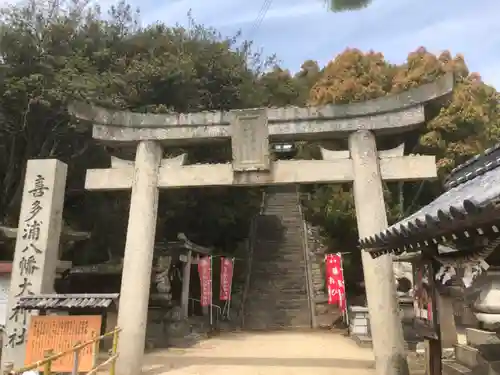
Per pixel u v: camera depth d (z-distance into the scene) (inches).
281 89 1531.7
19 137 720.3
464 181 296.5
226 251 1077.8
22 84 647.1
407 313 602.5
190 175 455.2
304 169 439.2
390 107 434.3
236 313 897.5
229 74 904.9
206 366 471.2
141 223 443.8
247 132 445.4
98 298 388.2
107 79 759.1
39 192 461.4
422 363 453.4
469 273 213.6
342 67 1089.4
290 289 963.3
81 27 898.7
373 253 263.4
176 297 766.5
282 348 612.7
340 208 917.8
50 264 451.2
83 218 795.4
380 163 433.1
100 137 468.1
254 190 1058.1
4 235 554.9
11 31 698.2
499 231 162.6
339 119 443.5
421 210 276.8
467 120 767.7
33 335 360.8
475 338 335.3
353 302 908.0
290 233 1178.6
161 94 810.2
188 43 954.1
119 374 401.4
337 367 458.3
